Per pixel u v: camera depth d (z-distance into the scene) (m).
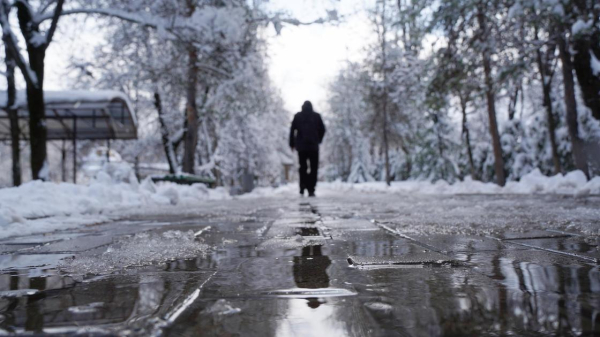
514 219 3.78
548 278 1.54
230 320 1.09
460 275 1.62
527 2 7.76
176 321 1.10
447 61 10.39
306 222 4.17
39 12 11.38
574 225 3.26
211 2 13.80
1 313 1.21
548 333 0.94
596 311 1.11
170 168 21.47
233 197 13.34
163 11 12.30
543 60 12.97
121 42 15.62
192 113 17.09
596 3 7.92
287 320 1.08
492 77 10.23
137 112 23.00
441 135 25.08
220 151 26.22
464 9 9.05
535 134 18.36
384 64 22.33
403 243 2.57
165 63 15.41
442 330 0.97
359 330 0.99
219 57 14.62
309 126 11.57
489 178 22.05
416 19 10.10
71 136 18.17
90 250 2.66
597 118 9.93
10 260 2.32
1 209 4.02
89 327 1.05
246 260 2.08
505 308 1.15
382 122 25.81
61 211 5.51
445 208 5.54
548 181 10.44
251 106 17.78
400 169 37.38
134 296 1.38
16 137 11.69
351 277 1.62
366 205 6.91
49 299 1.38
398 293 1.34
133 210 6.77
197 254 2.31
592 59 9.92
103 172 8.66
